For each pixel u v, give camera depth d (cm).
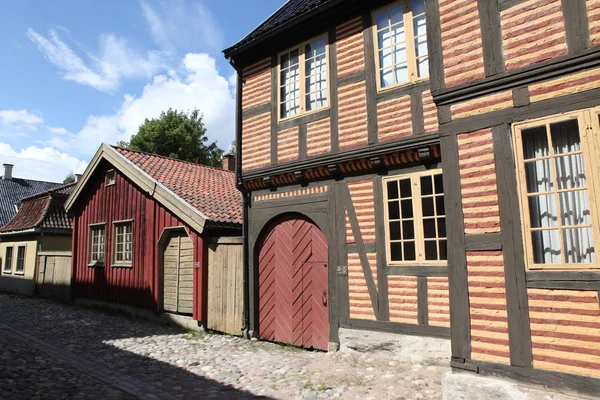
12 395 546
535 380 432
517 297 451
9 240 2008
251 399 542
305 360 723
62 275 1605
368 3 766
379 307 713
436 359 642
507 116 478
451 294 495
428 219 676
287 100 891
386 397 528
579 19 445
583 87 436
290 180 866
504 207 470
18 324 1094
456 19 529
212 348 830
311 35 855
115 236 1353
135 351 808
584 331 412
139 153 1425
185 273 1089
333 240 786
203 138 3894
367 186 753
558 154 452
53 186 3781
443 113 525
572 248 441
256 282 920
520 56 477
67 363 717
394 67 730
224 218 1042
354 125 762
